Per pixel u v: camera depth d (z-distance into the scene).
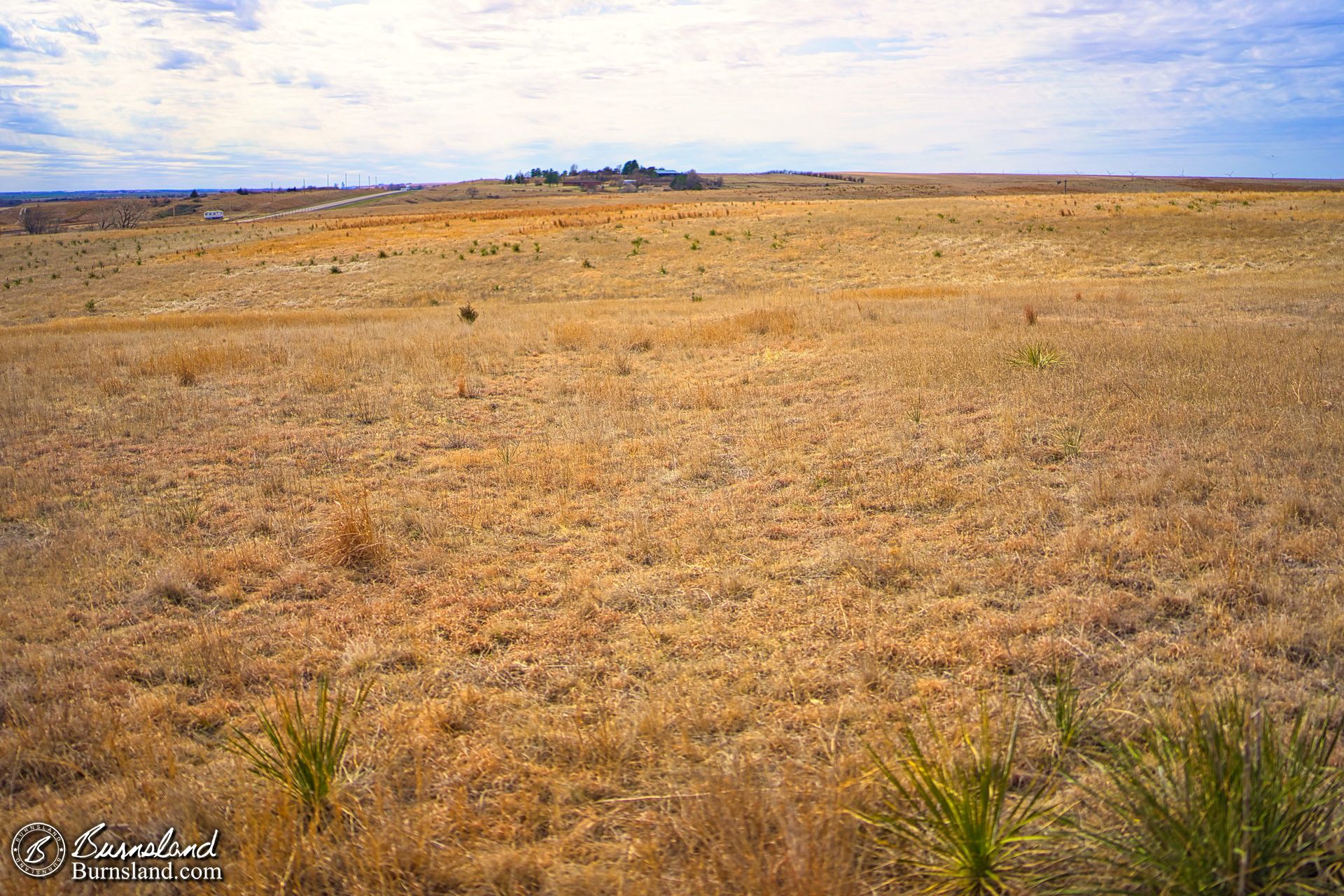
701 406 9.97
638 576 5.11
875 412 8.89
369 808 2.99
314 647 4.34
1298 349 10.61
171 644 4.39
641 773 3.18
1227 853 2.22
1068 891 2.39
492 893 2.60
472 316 21.12
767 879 2.36
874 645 4.10
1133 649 3.93
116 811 3.00
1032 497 6.06
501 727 3.52
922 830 2.64
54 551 5.64
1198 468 6.31
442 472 7.59
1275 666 3.67
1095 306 18.38
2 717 3.76
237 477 7.55
